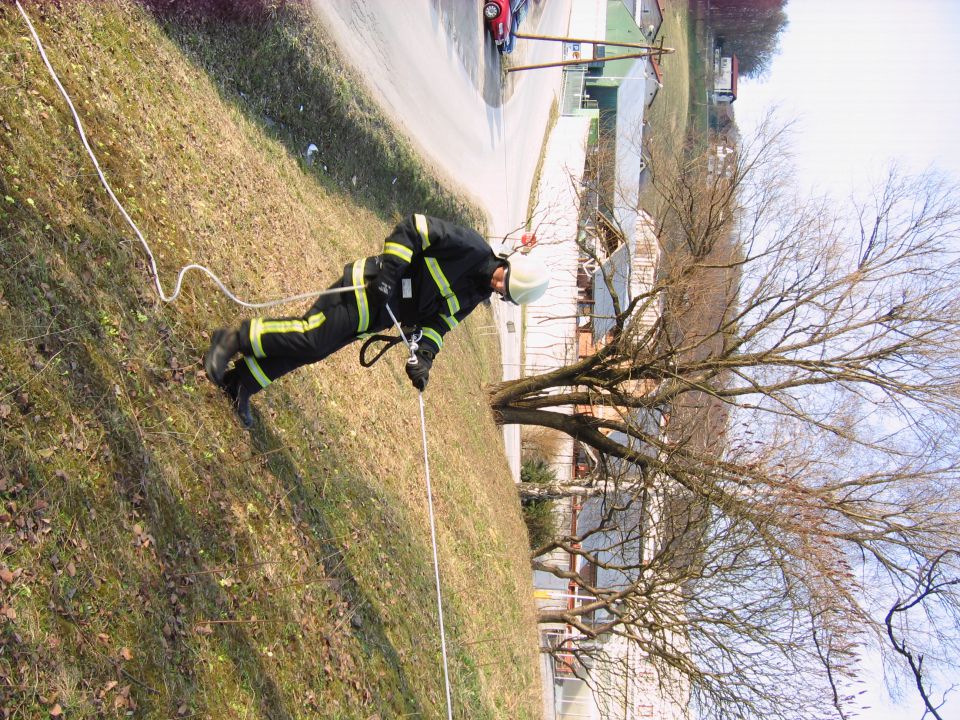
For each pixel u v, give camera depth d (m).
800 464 10.51
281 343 4.16
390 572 6.51
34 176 3.86
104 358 3.85
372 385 7.97
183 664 3.66
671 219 12.83
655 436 12.53
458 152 13.48
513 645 10.21
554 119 23.92
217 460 4.46
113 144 4.66
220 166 6.16
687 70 45.06
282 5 7.32
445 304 4.55
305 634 4.77
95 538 3.42
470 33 14.22
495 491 12.76
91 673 3.16
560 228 19.98
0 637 2.87
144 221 4.64
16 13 4.18
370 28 9.77
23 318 3.46
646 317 13.38
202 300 4.93
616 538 18.16
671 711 13.24
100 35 5.04
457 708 7.04
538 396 14.30
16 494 3.14
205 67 6.50
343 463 6.36
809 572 9.74
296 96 8.00
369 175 10.01
